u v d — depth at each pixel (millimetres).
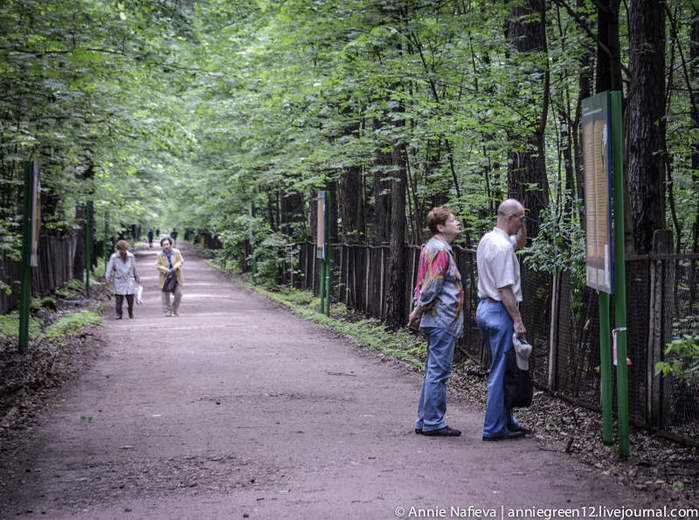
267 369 10641
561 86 10727
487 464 5672
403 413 7773
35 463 5746
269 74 14383
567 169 12438
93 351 12375
